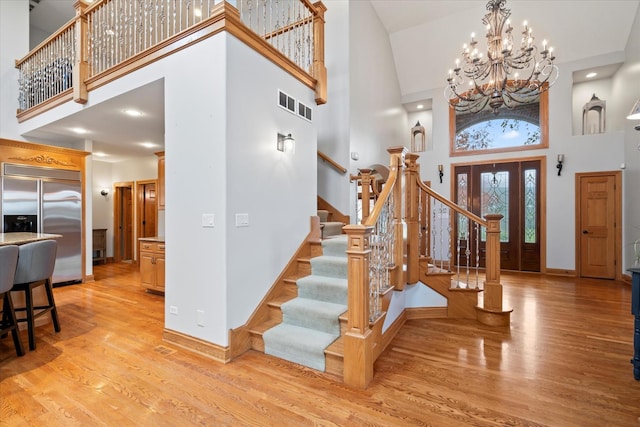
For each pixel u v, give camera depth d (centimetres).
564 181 603
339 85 473
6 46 479
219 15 248
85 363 242
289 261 325
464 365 241
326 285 289
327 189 475
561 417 179
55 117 419
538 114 639
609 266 569
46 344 277
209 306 256
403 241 316
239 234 261
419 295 357
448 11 595
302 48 396
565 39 575
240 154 262
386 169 594
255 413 182
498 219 334
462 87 679
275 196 305
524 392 204
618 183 562
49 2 554
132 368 234
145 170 720
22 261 264
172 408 186
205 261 259
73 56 399
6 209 441
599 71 588
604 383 214
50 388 207
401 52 684
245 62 268
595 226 580
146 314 359
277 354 254
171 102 283
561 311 379
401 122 750
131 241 789
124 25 379
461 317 355
